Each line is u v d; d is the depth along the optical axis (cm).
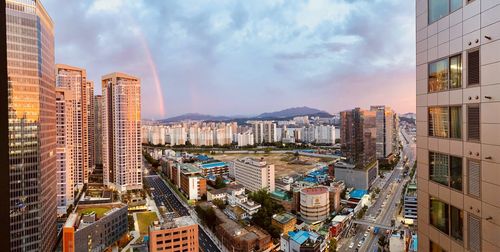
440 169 1306
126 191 12781
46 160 7231
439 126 1309
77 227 7025
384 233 8612
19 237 6278
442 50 1270
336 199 10256
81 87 13938
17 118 6391
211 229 8712
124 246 7794
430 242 1377
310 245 6606
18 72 6538
